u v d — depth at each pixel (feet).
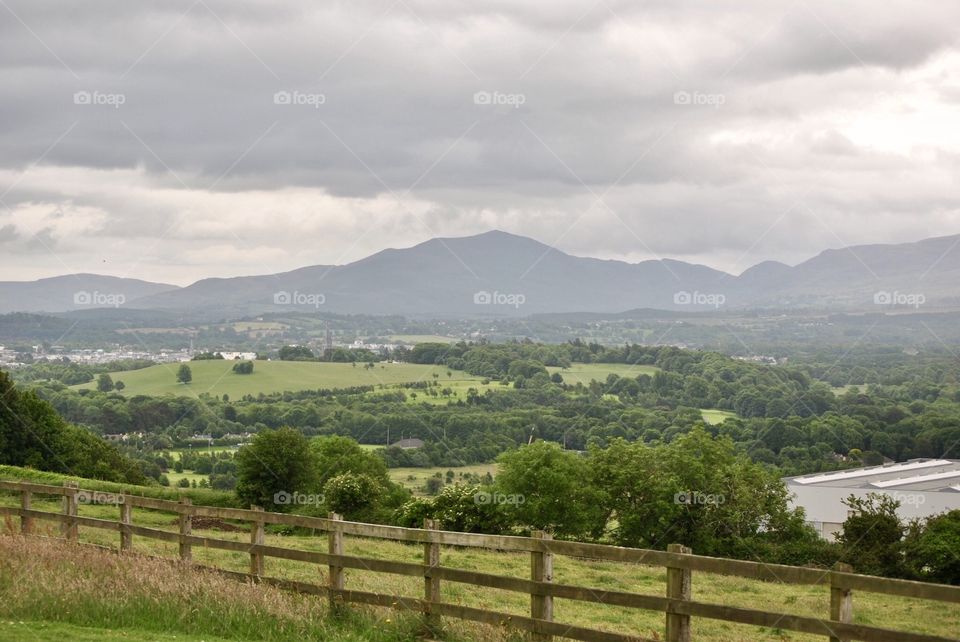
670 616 35.14
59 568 48.93
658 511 181.47
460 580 41.45
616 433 298.15
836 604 31.60
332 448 224.53
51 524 75.41
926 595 29.81
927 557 137.28
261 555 49.83
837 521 204.54
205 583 46.83
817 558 159.63
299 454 183.21
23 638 38.40
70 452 232.94
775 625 32.60
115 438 295.48
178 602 44.78
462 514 151.84
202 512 53.47
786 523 182.39
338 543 46.26
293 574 58.65
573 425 309.22
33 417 232.73
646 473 186.29
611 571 84.84
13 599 43.39
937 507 202.18
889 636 30.40
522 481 173.88
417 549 94.48
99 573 48.42
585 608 61.05
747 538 179.73
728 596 73.26
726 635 53.83
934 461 276.62
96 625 42.22
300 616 43.47
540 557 39.04
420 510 153.28
